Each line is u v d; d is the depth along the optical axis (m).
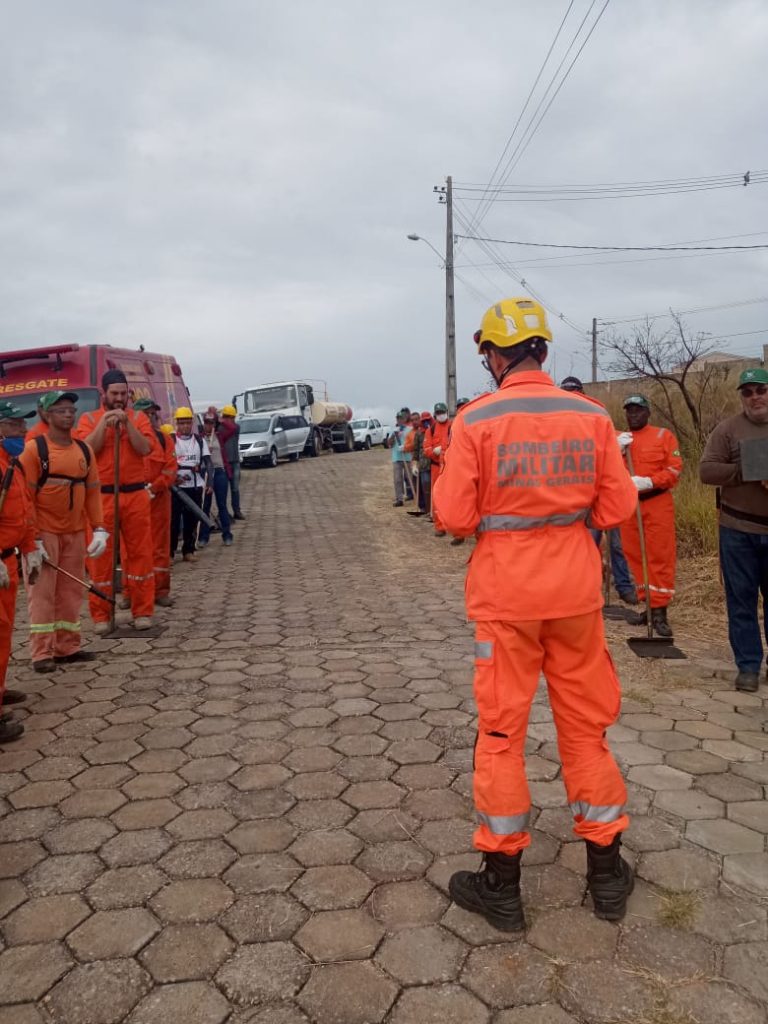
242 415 27.31
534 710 4.11
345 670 4.87
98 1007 2.07
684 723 3.92
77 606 5.16
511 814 2.34
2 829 2.98
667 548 5.41
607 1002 2.06
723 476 4.27
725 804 3.09
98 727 3.97
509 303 2.54
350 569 8.72
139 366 10.70
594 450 2.37
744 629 4.41
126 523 5.84
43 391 9.19
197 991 2.12
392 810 3.10
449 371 27.41
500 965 2.21
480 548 2.42
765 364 13.03
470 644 5.50
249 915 2.45
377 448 37.22
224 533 10.81
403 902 2.51
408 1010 2.05
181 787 3.30
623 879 2.43
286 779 3.37
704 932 2.33
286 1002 2.08
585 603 2.36
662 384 11.94
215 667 4.97
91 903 2.52
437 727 3.92
